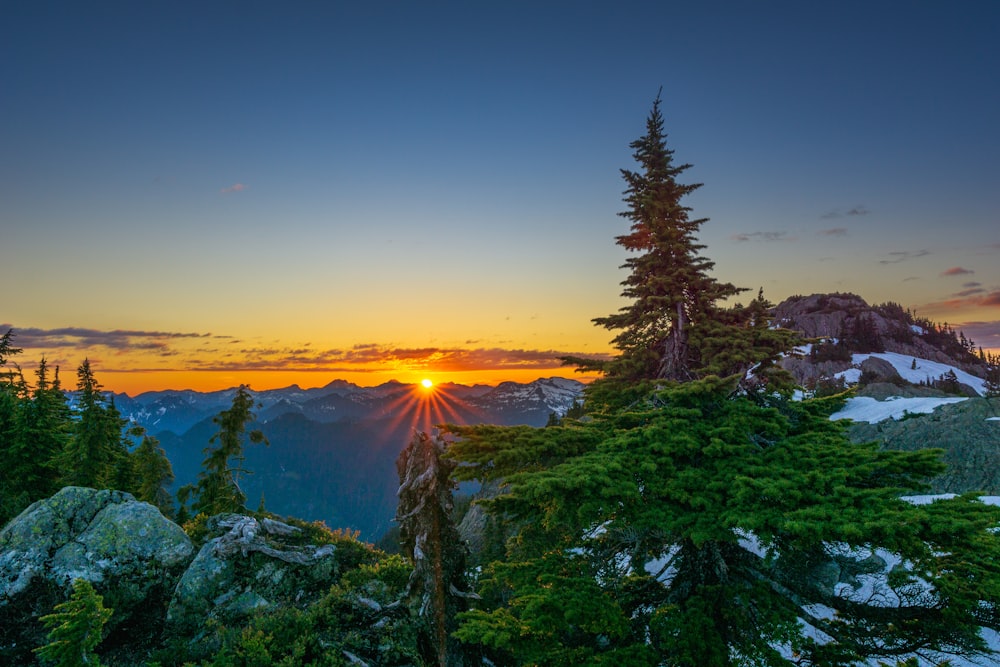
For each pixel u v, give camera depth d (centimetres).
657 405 1446
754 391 1552
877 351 16625
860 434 5012
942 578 901
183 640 1559
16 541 1755
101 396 3127
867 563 1030
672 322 1956
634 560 1138
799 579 1114
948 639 909
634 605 1175
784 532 926
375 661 1508
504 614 1130
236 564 1872
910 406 6638
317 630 1585
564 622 984
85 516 1914
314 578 1911
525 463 1161
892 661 1009
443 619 1442
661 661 980
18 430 2977
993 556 827
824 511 855
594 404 1978
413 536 1564
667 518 971
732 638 988
